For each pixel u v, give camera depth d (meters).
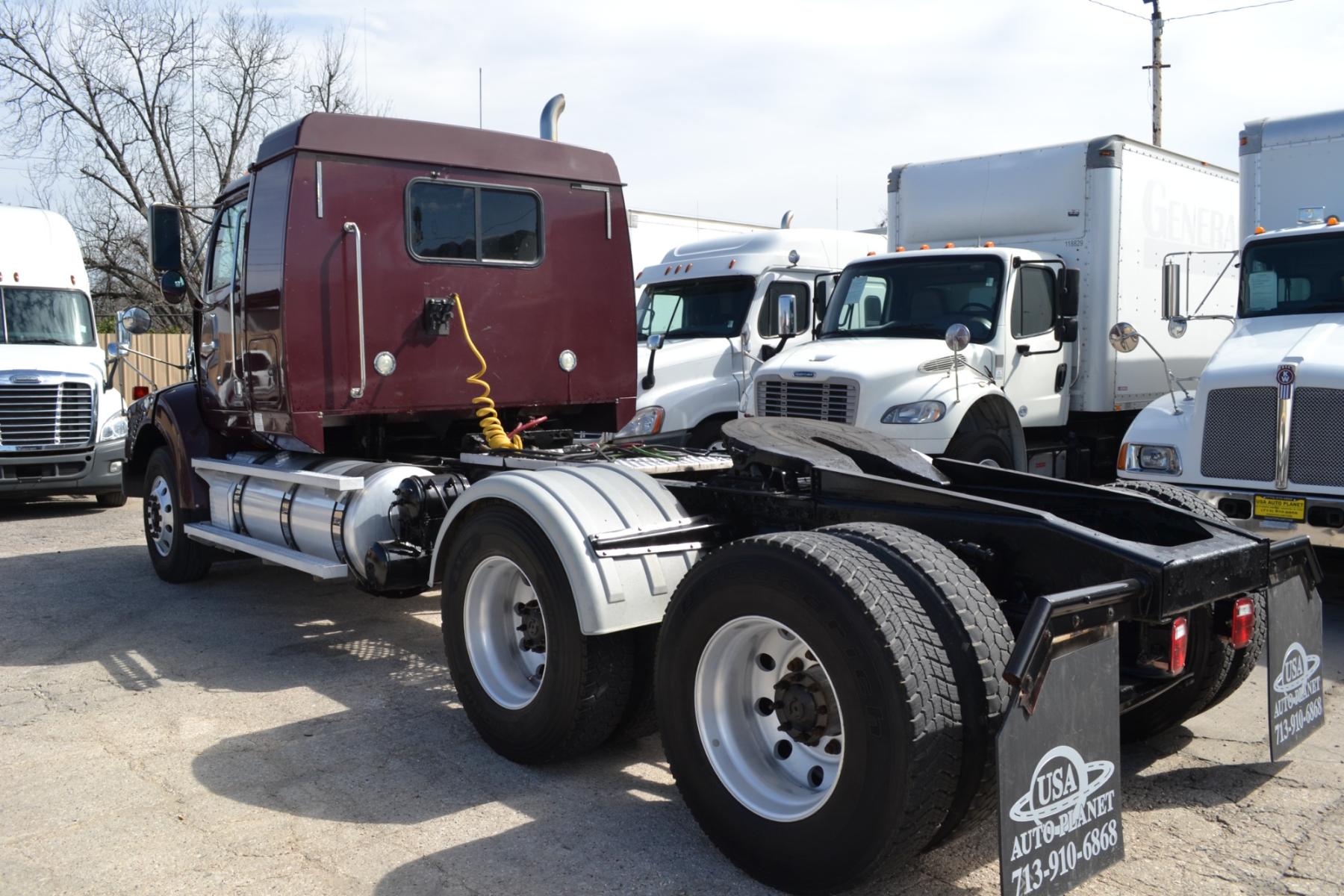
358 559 5.24
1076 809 2.85
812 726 3.23
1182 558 3.20
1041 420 9.26
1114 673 2.98
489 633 4.34
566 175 6.48
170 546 7.34
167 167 26.39
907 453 4.83
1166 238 10.01
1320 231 7.59
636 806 3.82
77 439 11.26
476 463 5.63
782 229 11.63
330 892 3.21
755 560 3.21
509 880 3.27
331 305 5.62
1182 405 7.10
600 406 6.89
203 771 4.15
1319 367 6.26
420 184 5.88
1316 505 6.26
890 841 2.85
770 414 8.76
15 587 7.51
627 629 3.84
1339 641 5.89
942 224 10.44
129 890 3.23
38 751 4.38
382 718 4.76
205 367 6.86
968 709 2.92
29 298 12.05
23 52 24.84
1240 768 4.12
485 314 6.16
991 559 3.51
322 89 26.95
